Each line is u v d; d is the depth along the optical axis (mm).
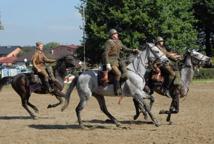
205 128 17500
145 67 17578
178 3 64812
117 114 22531
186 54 19250
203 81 55344
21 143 14922
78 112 17625
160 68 18578
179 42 62188
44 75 20906
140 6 60000
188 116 21453
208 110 24141
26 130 17656
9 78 21422
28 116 22312
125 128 17734
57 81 21016
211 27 76375
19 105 27906
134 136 15852
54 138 15727
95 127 18078
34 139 15594
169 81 18516
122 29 61125
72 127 18312
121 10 60188
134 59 17672
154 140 14969
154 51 17594
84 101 17500
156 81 18562
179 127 17844
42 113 23375
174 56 18828
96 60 63875
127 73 17203
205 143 14320
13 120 20750
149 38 60875
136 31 59906
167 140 14938
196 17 75375
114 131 17062
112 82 17141
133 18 59562
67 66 21188
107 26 60906
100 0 61438
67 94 17797
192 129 17250
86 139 15406
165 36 61531
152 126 18250
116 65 17125
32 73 21109
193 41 65812
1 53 153625
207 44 79688
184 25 63875
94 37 60688
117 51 17234
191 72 19000
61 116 22047
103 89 17312
